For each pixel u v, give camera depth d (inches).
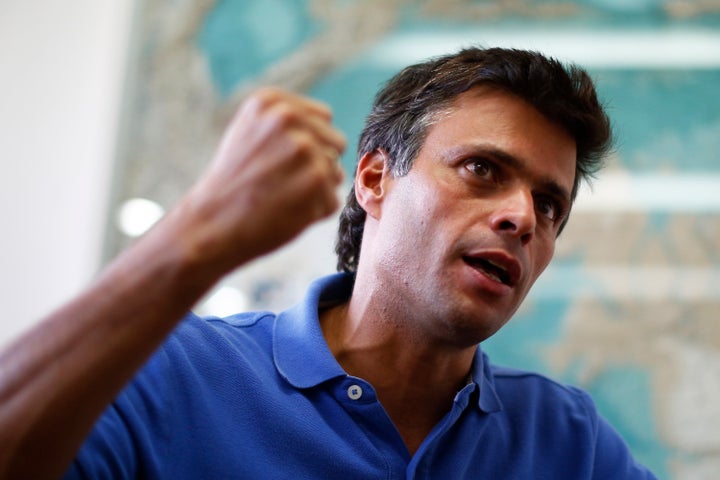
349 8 92.9
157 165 90.3
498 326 33.5
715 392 75.8
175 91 92.6
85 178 91.3
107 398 22.4
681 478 73.7
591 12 89.2
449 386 36.2
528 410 39.4
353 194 41.6
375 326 35.4
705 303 78.7
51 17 97.0
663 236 81.1
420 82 38.2
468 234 33.0
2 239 89.5
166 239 22.3
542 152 35.0
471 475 35.4
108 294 22.1
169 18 95.2
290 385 33.8
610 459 40.8
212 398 32.0
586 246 81.4
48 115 93.7
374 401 33.6
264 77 92.0
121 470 27.9
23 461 21.7
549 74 35.7
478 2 91.1
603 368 77.5
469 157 34.5
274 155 22.2
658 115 84.9
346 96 89.9
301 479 31.4
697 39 87.4
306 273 82.5
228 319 38.0
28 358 21.8
